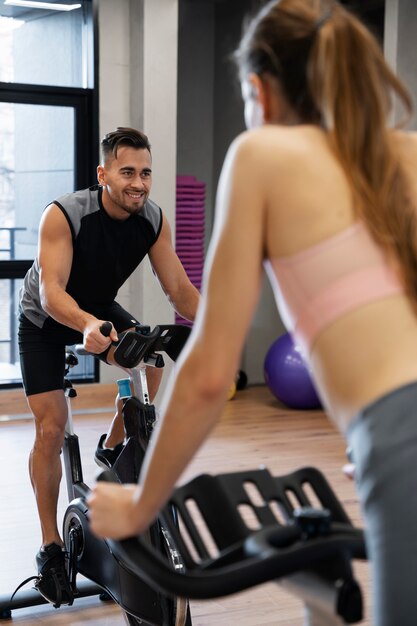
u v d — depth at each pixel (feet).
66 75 21.62
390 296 3.91
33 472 10.27
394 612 3.58
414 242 3.99
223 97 25.75
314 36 4.11
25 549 12.51
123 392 8.94
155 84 21.44
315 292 3.95
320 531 3.91
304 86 4.17
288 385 21.80
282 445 18.66
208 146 26.32
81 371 22.09
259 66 4.25
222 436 19.40
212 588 3.79
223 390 3.93
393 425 3.72
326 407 4.08
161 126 21.61
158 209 10.65
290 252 3.99
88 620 10.43
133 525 4.06
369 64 4.06
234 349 3.96
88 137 21.89
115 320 11.04
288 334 22.77
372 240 3.97
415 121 20.43
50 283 9.72
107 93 21.79
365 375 3.85
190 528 4.35
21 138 21.29
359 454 3.80
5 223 21.34
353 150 4.03
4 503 14.52
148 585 8.55
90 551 9.39
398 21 20.63
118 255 10.50
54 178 21.72
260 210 4.00
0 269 21.22
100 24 21.54
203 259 23.48
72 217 10.05
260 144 4.03
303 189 3.96
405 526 3.60
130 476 8.79
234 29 24.90
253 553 3.91
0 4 20.68
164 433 3.93
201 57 25.95
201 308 4.05
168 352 8.66
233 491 4.48
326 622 4.18
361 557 4.05
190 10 25.66
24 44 21.04
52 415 10.17
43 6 21.12
